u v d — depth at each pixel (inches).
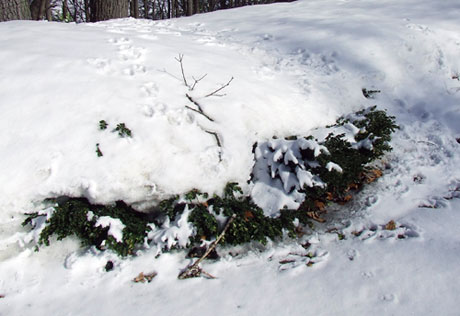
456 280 93.9
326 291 97.3
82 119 127.5
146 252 116.6
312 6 327.9
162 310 97.0
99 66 152.6
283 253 116.3
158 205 125.2
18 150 118.1
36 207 116.4
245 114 147.4
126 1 329.4
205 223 116.9
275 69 194.2
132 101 136.9
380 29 235.3
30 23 202.7
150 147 125.3
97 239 117.9
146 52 173.0
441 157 157.8
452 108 189.3
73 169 117.3
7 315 98.3
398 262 104.0
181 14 1071.0
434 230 115.3
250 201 132.3
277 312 92.7
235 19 303.7
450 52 223.9
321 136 152.3
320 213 134.1
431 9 280.1
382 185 145.0
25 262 112.3
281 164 134.2
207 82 158.9
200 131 135.3
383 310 88.7
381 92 198.1
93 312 98.3
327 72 199.3
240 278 106.7
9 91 133.0
